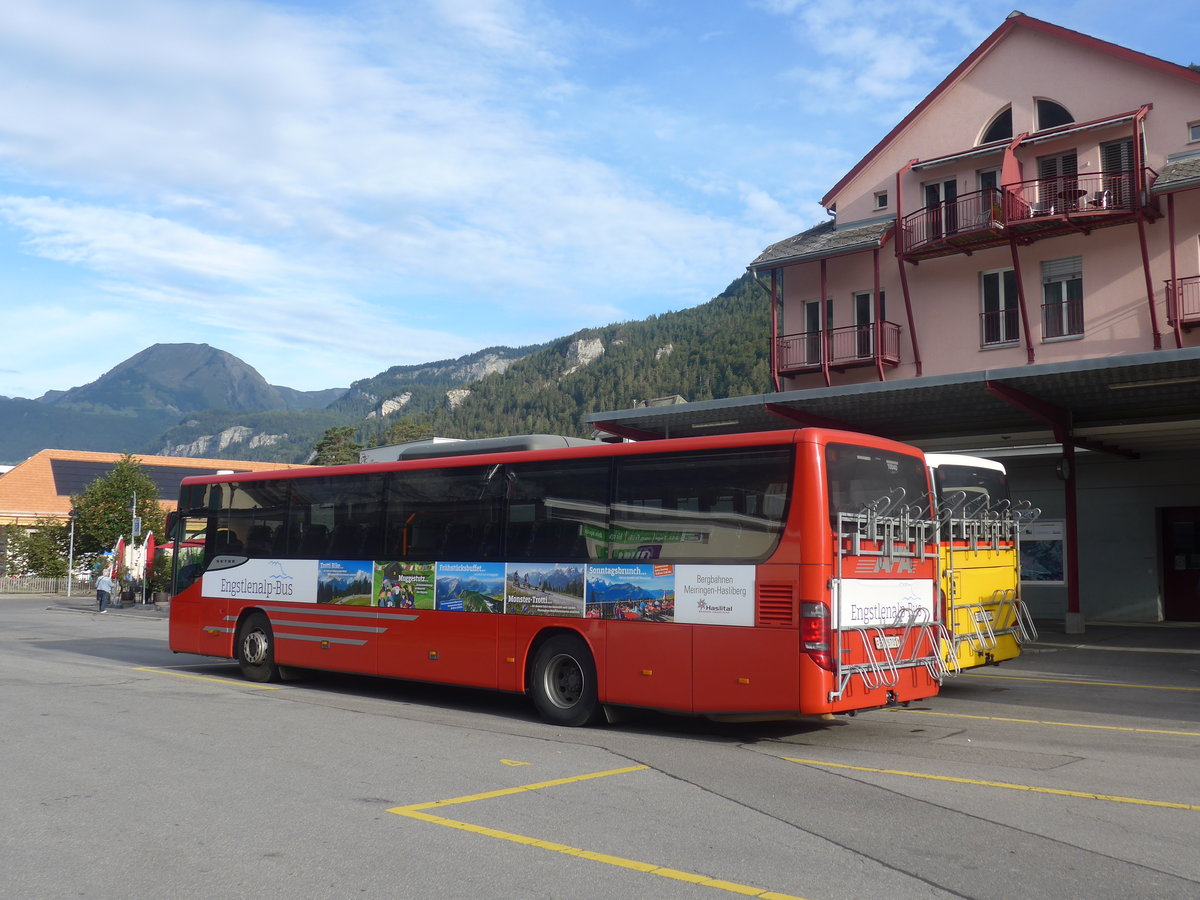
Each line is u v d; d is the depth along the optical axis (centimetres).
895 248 2925
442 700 1323
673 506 1039
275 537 1477
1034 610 2694
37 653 1944
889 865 579
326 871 566
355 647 1338
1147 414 2169
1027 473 2727
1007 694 1355
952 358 2873
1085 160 2634
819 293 3167
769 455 977
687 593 1010
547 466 1159
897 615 1020
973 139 2883
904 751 948
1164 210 2525
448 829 654
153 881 550
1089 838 638
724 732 1062
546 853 600
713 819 682
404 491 1312
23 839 633
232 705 1230
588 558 1098
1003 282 2827
